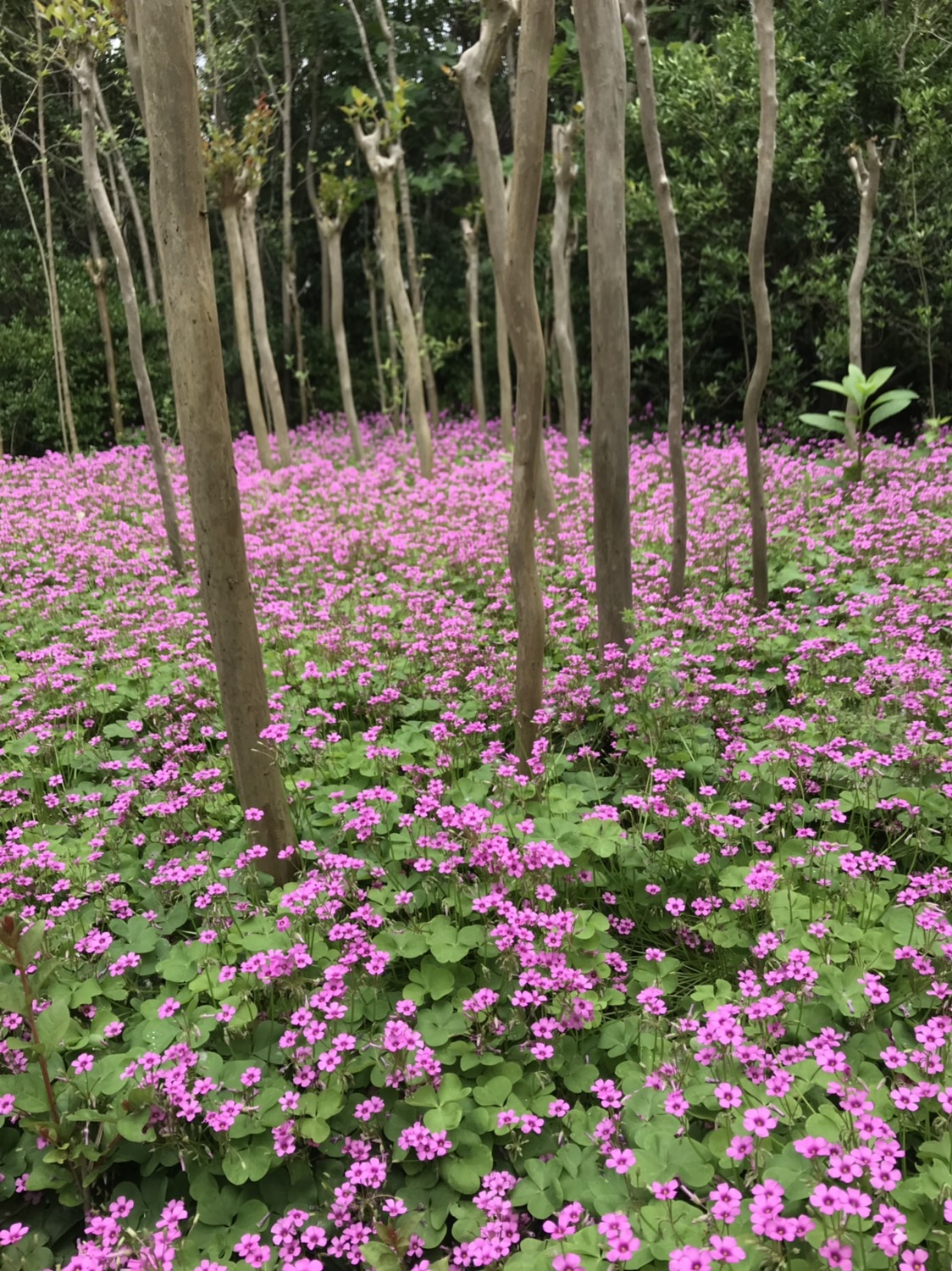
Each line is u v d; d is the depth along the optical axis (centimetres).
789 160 1048
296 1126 195
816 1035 214
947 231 985
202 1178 194
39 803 355
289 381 1670
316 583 593
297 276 1792
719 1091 178
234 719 281
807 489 754
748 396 466
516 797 310
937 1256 164
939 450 800
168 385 1383
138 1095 193
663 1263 164
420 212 1730
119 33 615
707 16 1357
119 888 281
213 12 1298
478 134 486
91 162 584
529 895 260
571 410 848
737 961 253
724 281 1178
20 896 275
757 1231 149
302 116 1664
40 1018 197
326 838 310
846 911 254
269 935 246
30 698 422
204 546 265
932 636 421
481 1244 167
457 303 1636
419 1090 202
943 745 322
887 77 1038
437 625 477
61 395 1130
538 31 262
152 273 1556
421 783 331
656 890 268
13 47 1210
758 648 426
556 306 838
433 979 237
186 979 239
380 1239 171
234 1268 171
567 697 370
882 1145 162
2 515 796
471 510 734
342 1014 206
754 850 290
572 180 819
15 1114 203
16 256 1327
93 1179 192
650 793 303
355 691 424
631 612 401
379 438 1370
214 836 289
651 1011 209
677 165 1162
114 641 495
